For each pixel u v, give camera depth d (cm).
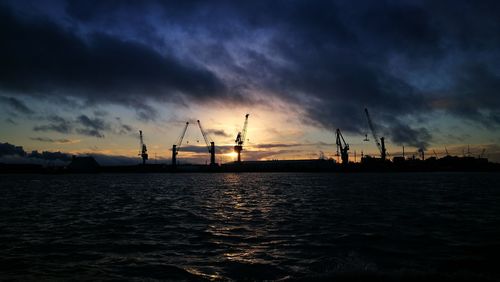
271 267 1864
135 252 2248
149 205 5531
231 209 4797
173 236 2777
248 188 11281
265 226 3222
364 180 18225
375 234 2709
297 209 4666
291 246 2352
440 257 2027
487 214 3928
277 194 8100
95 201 6469
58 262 2027
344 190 9281
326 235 2708
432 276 1661
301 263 1930
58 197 7681
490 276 1678
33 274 1808
